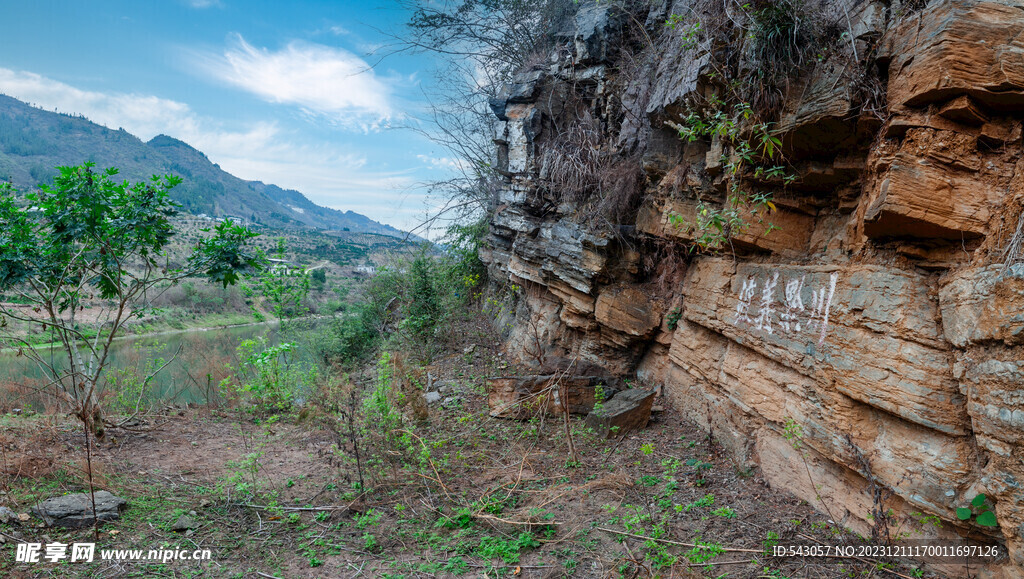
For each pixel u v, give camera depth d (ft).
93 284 23.11
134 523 15.44
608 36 26.53
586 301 26.73
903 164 11.38
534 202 29.89
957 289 10.81
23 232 21.36
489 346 36.45
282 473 20.47
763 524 14.39
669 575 12.44
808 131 14.30
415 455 20.13
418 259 44.04
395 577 12.96
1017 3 10.46
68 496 15.81
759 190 17.31
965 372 10.68
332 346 46.68
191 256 23.99
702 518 14.98
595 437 21.42
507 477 18.62
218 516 16.38
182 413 29.60
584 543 14.10
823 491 14.62
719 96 17.19
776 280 16.51
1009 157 10.85
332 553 14.21
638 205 25.17
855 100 12.95
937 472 11.23
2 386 28.09
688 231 20.94
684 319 22.84
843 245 14.82
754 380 17.51
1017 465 9.50
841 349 13.44
